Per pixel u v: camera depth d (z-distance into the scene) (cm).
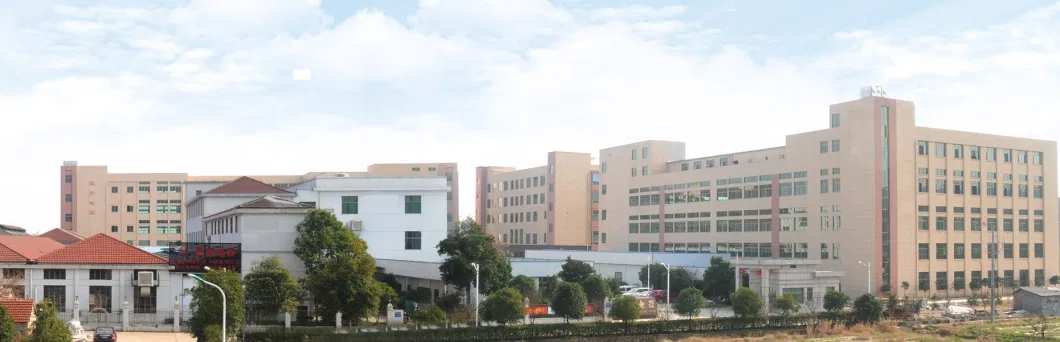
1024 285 11069
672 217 12962
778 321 7212
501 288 7156
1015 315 8081
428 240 8738
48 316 4416
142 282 6525
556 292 6719
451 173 16650
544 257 12444
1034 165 11444
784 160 11019
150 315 6378
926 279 10131
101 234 6819
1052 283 11206
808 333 6881
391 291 6781
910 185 10119
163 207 15838
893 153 9981
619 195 14262
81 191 15650
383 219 8706
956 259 10444
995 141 11031
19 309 5259
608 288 7350
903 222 9981
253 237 7356
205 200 9425
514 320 6316
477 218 18700
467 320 6500
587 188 15700
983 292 10306
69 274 6538
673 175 13012
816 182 10488
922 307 8344
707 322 6956
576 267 8394
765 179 11300
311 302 6831
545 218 15675
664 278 9506
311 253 7031
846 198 10038
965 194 10631
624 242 14062
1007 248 10988
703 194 12388
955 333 6806
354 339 5891
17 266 6444
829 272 8588
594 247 15550
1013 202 11138
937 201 10350
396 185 8744
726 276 8906
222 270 5509
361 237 8644
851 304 8494
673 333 6812
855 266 9869
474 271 7062
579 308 6556
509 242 17188
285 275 6119
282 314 6259
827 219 10288
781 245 10938
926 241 10188
